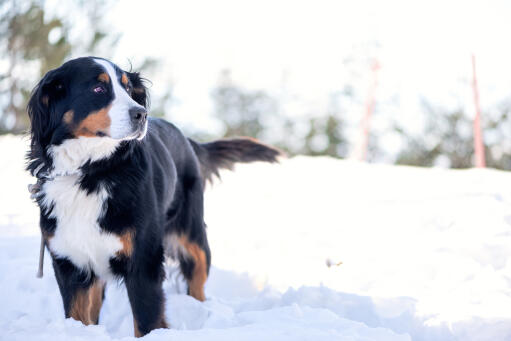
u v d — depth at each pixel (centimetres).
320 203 741
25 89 1645
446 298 364
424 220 578
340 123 2433
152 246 320
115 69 331
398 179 896
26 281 422
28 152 339
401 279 414
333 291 372
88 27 1716
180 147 408
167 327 324
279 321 307
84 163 310
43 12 1669
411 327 332
